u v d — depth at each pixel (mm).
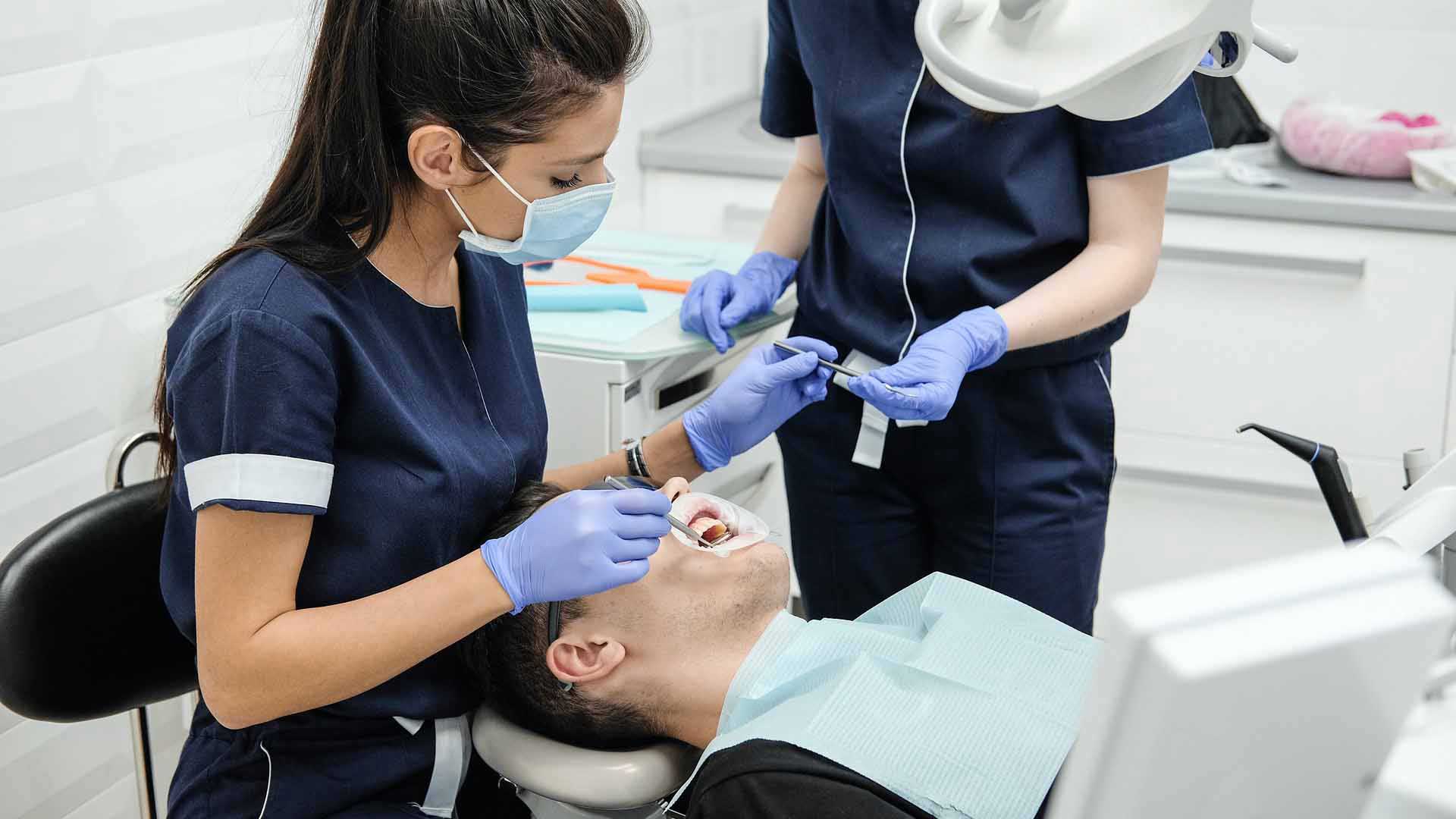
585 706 1201
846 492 1657
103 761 1795
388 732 1205
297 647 1011
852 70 1499
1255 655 487
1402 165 2322
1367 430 2363
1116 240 1477
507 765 1158
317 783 1175
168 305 1727
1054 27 877
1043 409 1523
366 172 1024
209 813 1187
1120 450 2531
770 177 2543
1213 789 521
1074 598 1622
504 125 990
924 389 1327
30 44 1515
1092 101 940
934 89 1450
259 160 1896
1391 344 2297
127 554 1291
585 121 1014
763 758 1022
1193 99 1426
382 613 1031
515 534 1062
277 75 1903
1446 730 587
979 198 1481
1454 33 2584
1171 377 2449
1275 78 2732
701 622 1202
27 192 1541
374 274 1101
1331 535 2443
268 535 1010
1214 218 2332
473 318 1225
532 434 1281
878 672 1107
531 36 963
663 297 1870
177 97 1730
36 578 1229
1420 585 517
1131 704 493
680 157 2590
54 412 1623
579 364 1674
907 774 1033
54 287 1596
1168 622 496
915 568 1687
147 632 1309
